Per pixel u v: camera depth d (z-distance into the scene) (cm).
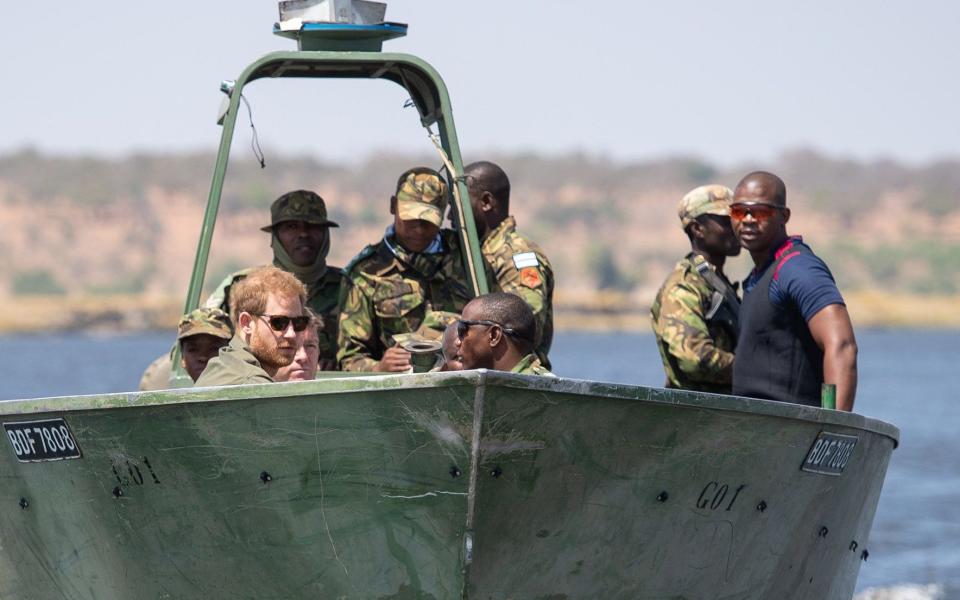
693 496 1909
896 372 15125
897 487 5600
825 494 2095
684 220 2806
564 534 1842
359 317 2647
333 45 2548
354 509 1811
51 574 2045
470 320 2014
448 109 2538
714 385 2741
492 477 1766
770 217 2483
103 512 1930
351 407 1764
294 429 1792
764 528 2009
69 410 1872
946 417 9062
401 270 2648
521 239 2764
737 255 2836
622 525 1875
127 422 1844
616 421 1805
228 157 2455
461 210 2548
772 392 2456
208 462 1833
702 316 2747
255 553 1864
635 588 1925
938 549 4225
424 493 1781
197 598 1923
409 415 1750
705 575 1973
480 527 1784
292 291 2130
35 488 1989
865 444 2169
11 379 12631
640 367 14512
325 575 1852
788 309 2438
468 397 1717
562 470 1803
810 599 2184
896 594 3644
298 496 1822
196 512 1867
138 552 1928
